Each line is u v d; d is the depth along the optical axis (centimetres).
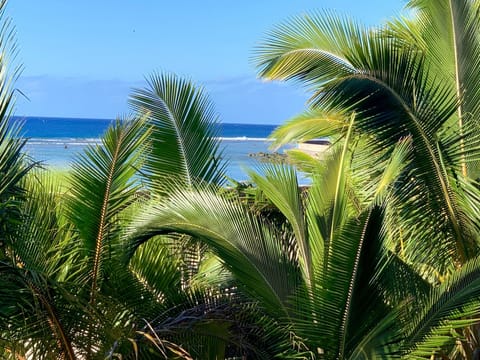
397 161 497
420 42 674
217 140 704
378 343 415
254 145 6228
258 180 502
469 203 542
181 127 694
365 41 598
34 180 468
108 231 457
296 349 442
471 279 428
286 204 489
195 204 465
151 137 679
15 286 345
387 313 437
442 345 451
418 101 573
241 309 450
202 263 575
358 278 428
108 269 453
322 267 447
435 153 556
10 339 372
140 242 470
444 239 554
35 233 397
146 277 509
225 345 457
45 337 384
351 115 560
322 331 433
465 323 425
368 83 571
